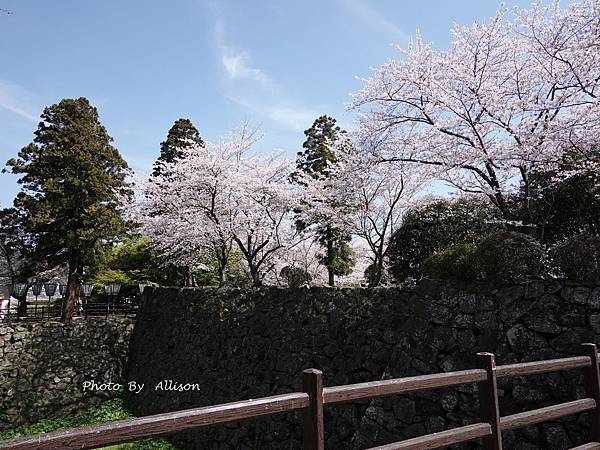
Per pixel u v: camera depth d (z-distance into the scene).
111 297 14.52
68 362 11.00
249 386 7.28
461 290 4.62
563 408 2.31
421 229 7.76
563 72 5.83
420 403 4.40
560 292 3.92
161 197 11.93
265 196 11.52
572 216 6.14
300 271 9.48
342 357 5.95
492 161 6.22
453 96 6.49
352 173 8.45
